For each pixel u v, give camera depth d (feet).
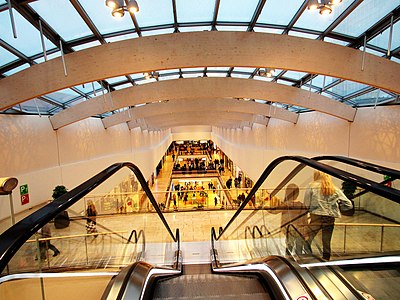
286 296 7.21
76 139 29.66
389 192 4.42
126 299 6.90
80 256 15.97
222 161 96.78
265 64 16.38
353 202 11.75
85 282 8.63
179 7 16.84
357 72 16.61
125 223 26.94
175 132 89.25
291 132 33.91
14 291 5.71
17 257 6.01
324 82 26.20
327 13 12.42
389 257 7.57
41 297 6.82
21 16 13.91
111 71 16.37
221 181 71.77
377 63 16.58
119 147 38.83
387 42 17.31
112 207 30.32
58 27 16.17
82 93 28.09
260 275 9.23
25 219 3.99
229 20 18.76
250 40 16.31
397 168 20.16
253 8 17.20
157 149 61.11
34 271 6.73
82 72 16.38
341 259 8.84
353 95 25.00
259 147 43.39
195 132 89.45
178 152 114.21
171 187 75.46
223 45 16.28
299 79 28.04
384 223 13.25
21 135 22.47
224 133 74.64
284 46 16.39
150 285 8.57
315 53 16.46
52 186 25.44
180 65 16.35
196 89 24.95
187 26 19.45
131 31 19.06
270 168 11.64
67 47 18.60
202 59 16.33
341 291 7.04
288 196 19.77
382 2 14.58
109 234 18.78
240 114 42.52
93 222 20.77
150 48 16.29
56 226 14.94
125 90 25.63
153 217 28.32
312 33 19.15
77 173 28.99
